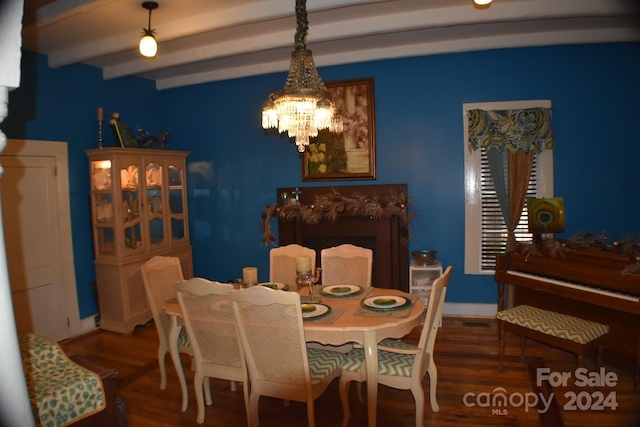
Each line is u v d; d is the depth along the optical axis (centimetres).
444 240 442
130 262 434
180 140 538
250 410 240
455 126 430
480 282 437
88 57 391
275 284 306
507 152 416
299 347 219
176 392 310
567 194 410
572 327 285
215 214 529
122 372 345
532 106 409
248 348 231
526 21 359
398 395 295
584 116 401
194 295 240
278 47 384
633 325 306
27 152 394
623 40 382
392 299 266
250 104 500
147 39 294
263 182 502
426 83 435
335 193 456
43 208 408
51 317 413
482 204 432
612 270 290
